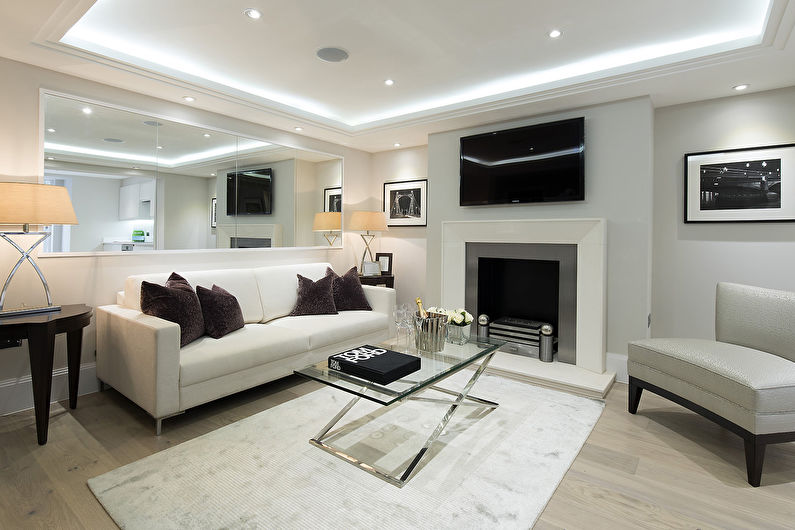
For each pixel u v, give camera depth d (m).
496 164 3.89
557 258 3.57
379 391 1.92
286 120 3.94
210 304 2.91
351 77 3.35
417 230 5.02
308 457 2.12
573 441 2.31
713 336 3.32
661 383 2.51
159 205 3.35
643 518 1.68
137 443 2.25
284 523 1.62
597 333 3.32
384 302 3.99
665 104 3.41
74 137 2.88
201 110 3.60
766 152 3.09
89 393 2.96
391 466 2.02
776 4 2.07
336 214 4.89
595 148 3.44
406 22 2.51
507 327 3.89
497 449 2.21
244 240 3.97
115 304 3.10
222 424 2.50
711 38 2.68
